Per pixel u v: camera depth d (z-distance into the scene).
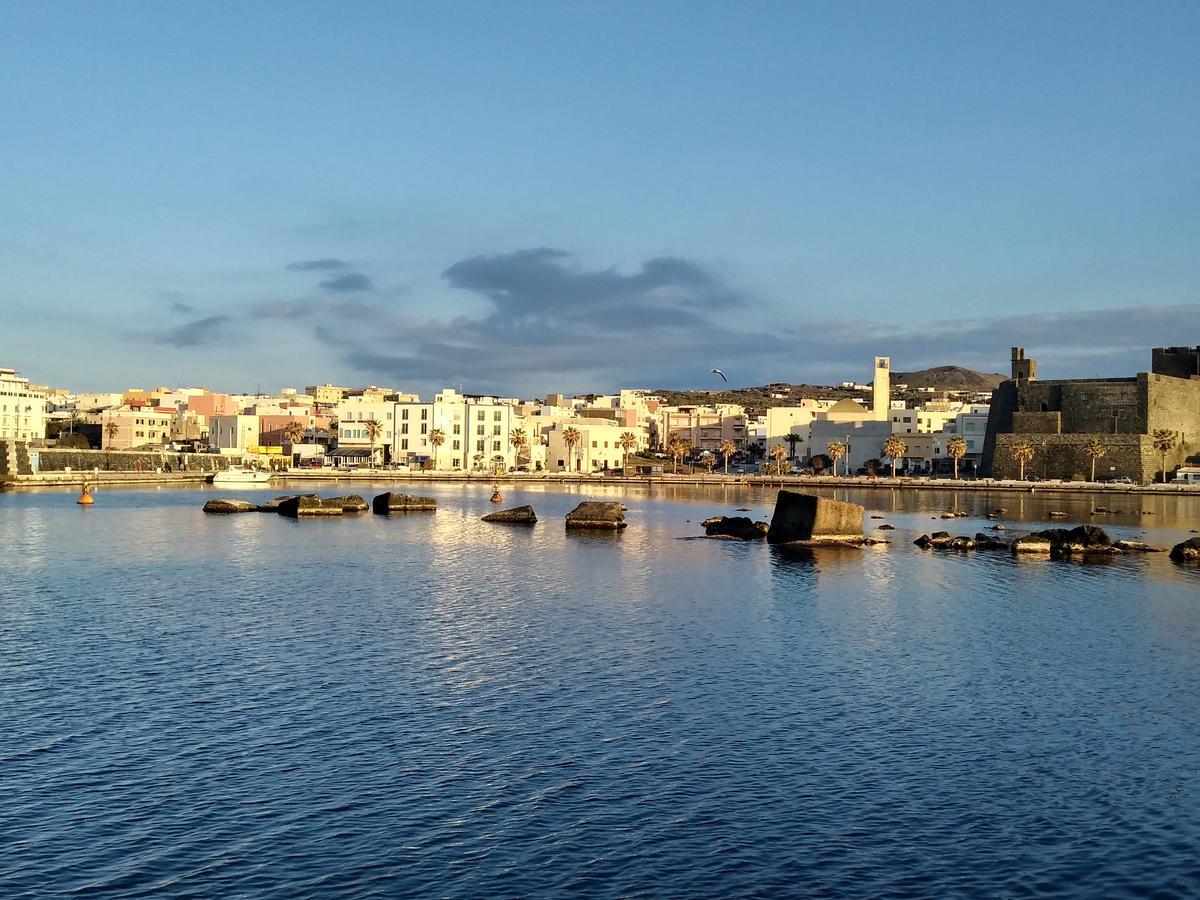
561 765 32.88
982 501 185.88
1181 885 25.44
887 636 52.56
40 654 47.09
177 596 64.31
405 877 25.62
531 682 42.53
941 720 37.66
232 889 25.02
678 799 30.27
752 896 24.86
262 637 51.22
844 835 28.03
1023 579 74.56
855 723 37.22
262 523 124.31
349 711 38.31
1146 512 157.50
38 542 97.00
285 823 28.53
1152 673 44.75
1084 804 30.11
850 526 101.06
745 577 75.06
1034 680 43.38
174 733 35.66
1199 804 30.16
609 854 26.84
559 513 149.00
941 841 27.69
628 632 53.06
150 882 25.31
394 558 86.88
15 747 34.16
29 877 25.48
